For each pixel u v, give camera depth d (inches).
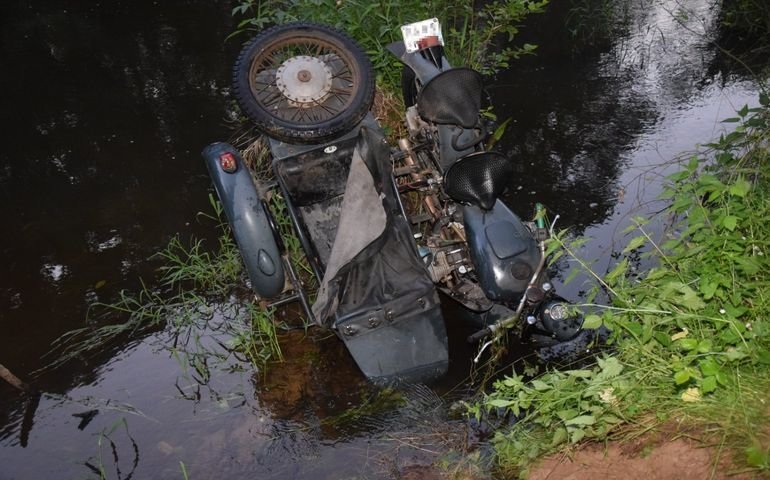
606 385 124.9
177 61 332.8
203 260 202.1
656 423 118.6
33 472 140.4
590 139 239.1
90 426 150.3
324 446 139.3
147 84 313.0
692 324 131.1
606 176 219.3
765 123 183.6
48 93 313.9
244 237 158.6
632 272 176.7
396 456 134.0
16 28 392.8
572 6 346.3
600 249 188.2
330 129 161.3
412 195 206.1
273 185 170.7
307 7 243.6
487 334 151.9
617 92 267.9
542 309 152.3
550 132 245.0
